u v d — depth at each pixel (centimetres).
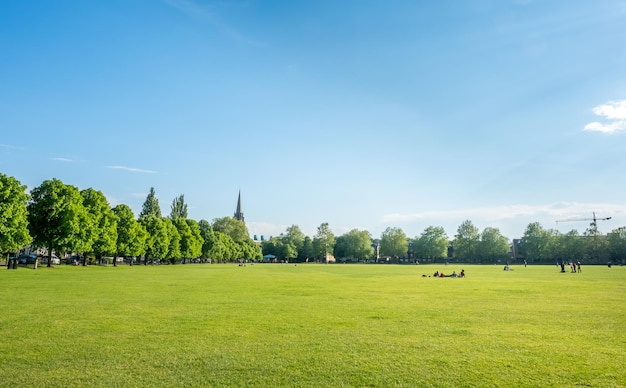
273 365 1119
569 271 8469
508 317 1941
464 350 1291
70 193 7300
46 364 1114
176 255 12088
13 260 6172
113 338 1420
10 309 2048
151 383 972
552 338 1471
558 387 965
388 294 3083
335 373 1055
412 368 1101
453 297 2869
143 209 14888
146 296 2705
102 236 8406
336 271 8419
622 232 16425
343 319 1850
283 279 5034
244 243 19712
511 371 1080
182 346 1316
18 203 6109
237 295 2870
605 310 2197
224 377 1019
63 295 2686
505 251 18838
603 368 1108
